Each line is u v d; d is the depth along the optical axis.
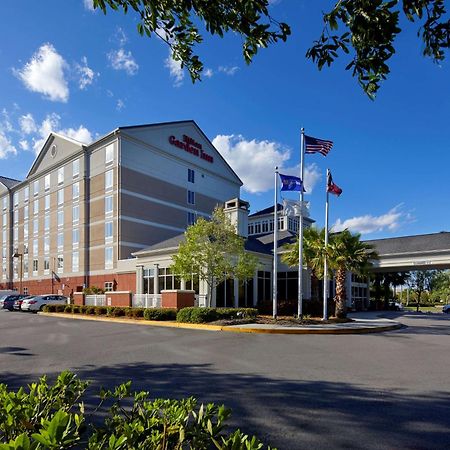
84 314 26.38
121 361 9.45
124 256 37.25
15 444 1.65
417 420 5.21
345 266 20.98
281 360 9.52
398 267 29.70
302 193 19.34
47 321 22.25
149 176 40.81
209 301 24.00
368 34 2.93
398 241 31.59
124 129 38.69
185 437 2.29
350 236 21.45
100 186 40.09
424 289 69.88
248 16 3.32
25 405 2.68
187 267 22.91
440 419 5.25
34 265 50.25
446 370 8.36
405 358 9.82
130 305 27.12
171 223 42.59
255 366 8.78
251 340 13.27
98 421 4.92
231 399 6.16
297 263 23.84
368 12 2.83
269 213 40.19
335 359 9.66
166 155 43.00
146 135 40.94
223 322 17.69
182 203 44.28
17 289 53.69
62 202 45.34
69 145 44.47
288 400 6.11
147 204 40.22
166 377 7.69
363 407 5.77
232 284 27.08
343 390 6.71
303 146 19.44
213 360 9.54
